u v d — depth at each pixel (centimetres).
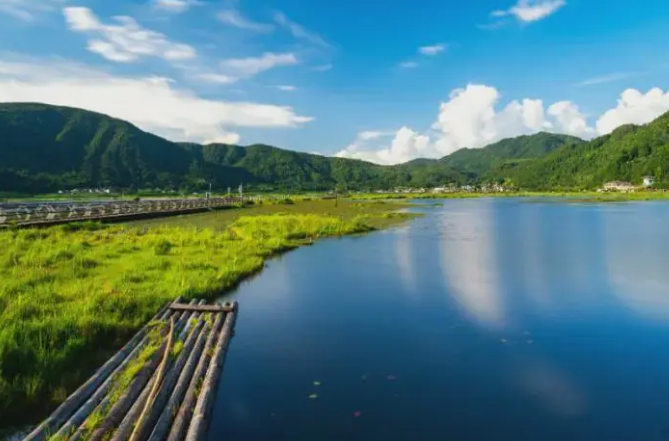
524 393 978
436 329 1406
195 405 862
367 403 928
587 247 3169
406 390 983
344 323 1459
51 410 845
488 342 1297
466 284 2019
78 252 2430
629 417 882
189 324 1327
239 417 869
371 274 2239
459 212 7438
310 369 1096
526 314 1571
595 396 967
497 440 798
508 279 2125
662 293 1864
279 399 941
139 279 1842
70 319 1200
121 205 6219
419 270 2345
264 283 2034
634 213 6706
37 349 1014
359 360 1154
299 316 1530
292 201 11200
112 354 1108
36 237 2978
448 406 918
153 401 828
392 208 8931
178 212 6388
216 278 1923
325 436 805
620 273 2261
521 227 4675
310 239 3644
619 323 1480
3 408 813
